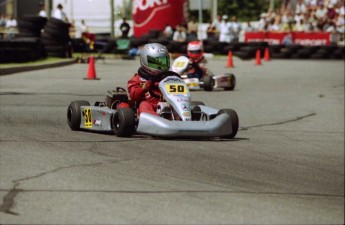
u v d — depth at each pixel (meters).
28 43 68.38
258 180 22.05
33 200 18.31
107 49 92.00
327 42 104.31
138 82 29.81
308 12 110.25
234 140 30.69
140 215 17.34
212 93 53.16
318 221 17.73
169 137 28.61
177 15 101.38
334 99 53.16
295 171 24.44
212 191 19.97
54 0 107.94
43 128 31.41
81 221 16.75
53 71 64.50
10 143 26.56
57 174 21.12
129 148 26.11
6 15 103.31
